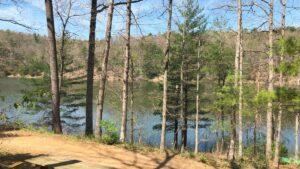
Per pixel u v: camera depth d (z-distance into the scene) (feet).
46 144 42.24
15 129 49.37
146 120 144.87
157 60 124.67
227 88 58.65
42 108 94.99
